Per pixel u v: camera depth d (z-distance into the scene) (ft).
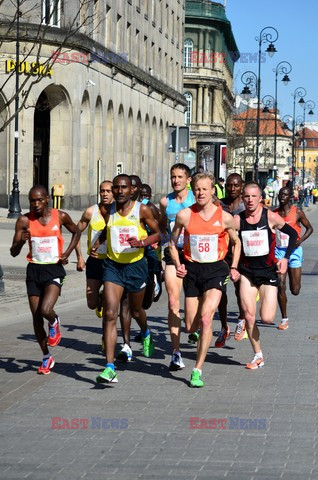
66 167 190.70
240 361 44.32
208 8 427.74
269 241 41.81
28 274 40.81
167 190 304.91
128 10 232.73
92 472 26.40
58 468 26.78
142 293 41.60
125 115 233.76
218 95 438.40
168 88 293.02
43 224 40.45
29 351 46.70
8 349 47.34
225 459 27.68
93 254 45.16
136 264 39.78
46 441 29.71
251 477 25.90
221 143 183.93
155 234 39.73
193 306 40.09
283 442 29.60
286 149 618.03
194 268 39.81
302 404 35.14
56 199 177.06
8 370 41.78
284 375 40.86
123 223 39.58
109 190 44.86
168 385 38.65
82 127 199.21
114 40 216.95
